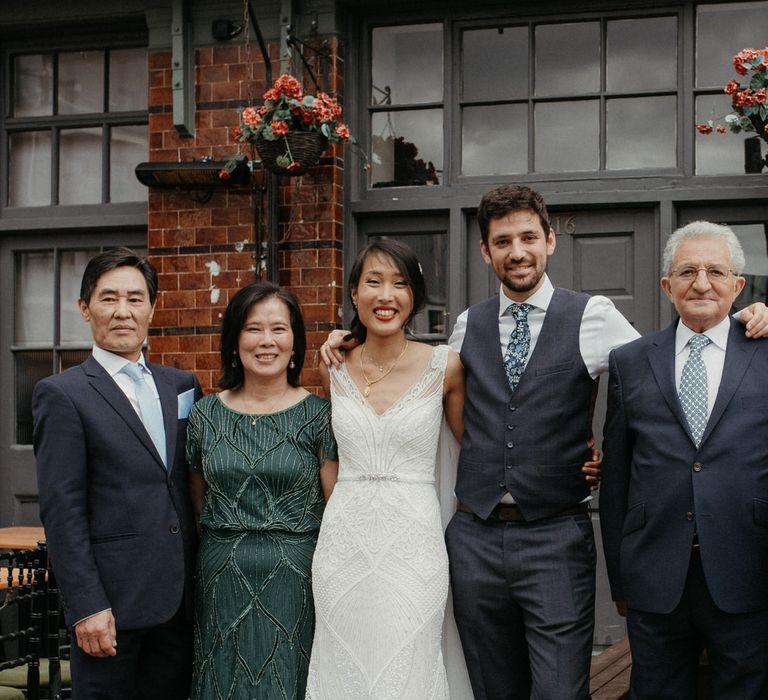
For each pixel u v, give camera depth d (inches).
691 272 116.8
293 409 130.3
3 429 225.9
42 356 225.9
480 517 127.6
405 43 206.5
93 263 127.3
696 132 194.7
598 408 203.6
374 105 207.2
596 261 200.5
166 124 206.4
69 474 121.0
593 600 127.9
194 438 130.4
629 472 124.2
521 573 125.1
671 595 116.3
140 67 220.5
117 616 121.3
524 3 199.5
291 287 200.1
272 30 201.8
